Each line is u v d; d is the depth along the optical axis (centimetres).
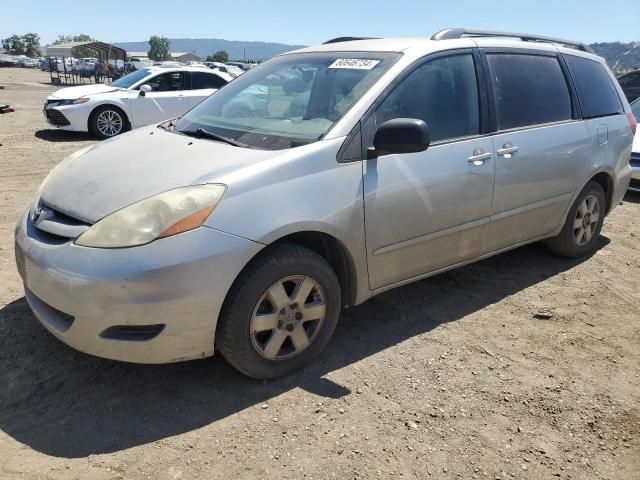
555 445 267
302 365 313
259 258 281
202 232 260
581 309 409
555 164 427
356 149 312
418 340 354
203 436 260
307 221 288
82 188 295
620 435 276
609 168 484
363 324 371
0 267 427
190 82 1264
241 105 372
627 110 521
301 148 298
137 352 262
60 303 263
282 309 293
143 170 296
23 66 7650
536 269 480
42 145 1060
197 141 328
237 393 292
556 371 328
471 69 379
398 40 384
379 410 284
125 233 258
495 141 382
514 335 367
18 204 613
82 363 310
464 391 304
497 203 388
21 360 310
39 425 263
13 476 230
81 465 239
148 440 256
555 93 439
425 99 349
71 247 263
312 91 351
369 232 318
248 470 241
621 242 562
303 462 246
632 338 371
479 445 264
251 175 277
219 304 268
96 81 3556
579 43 498
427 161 340
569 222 473
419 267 358
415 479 241
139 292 252
